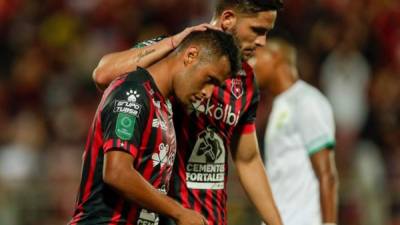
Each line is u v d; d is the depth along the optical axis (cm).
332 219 2161
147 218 1557
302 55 4091
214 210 1762
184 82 1544
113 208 1530
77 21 4609
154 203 1488
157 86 1552
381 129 3959
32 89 4362
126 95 1516
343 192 3509
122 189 1481
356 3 4331
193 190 1748
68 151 3909
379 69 4200
